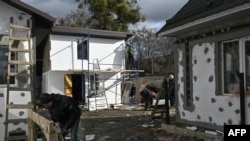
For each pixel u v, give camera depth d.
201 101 9.10
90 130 11.17
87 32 20.83
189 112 9.69
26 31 9.42
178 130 9.63
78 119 6.94
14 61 8.61
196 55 9.33
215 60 8.50
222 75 8.41
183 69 9.98
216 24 8.41
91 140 9.38
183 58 9.98
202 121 9.06
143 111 17.80
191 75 9.55
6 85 9.02
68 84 20.72
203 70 9.02
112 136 9.95
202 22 8.07
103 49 21.75
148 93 18.47
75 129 6.87
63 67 20.36
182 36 10.01
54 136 4.91
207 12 7.84
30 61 8.85
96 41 21.48
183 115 10.03
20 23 9.43
